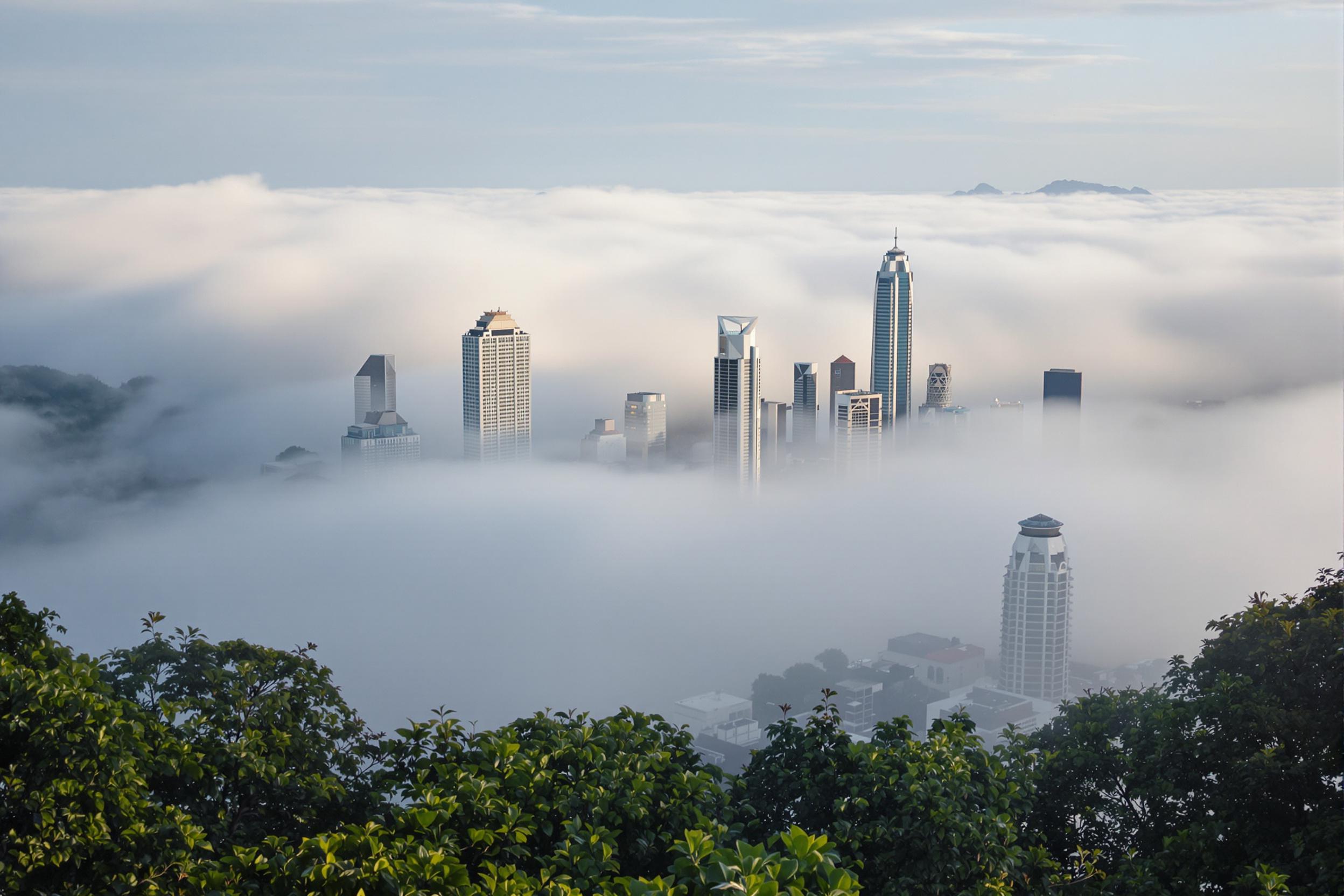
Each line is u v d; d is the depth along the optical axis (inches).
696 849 456.1
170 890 540.1
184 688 778.2
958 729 786.8
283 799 709.9
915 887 670.5
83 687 619.2
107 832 548.4
